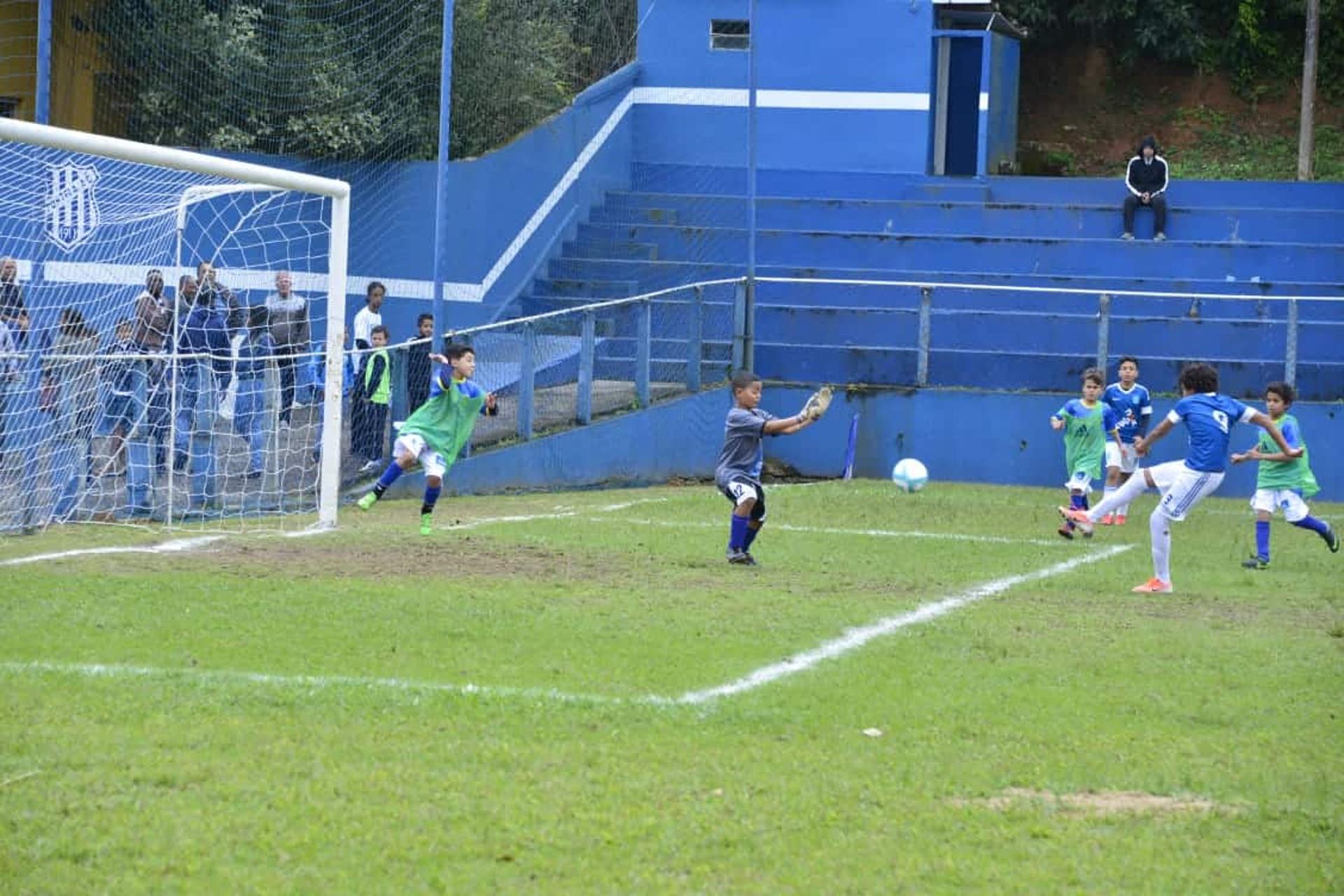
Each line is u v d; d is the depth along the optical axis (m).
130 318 23.78
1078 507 25.17
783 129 40.56
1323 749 10.32
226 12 31.66
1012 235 37.62
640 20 40.44
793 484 30.25
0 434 19.98
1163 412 31.38
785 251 36.59
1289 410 30.61
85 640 12.36
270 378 23.08
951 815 8.71
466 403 20.73
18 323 20.59
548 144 35.91
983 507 26.19
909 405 32.16
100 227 25.83
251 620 13.50
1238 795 9.24
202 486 22.25
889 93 40.22
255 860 7.65
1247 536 23.73
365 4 32.72
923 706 11.12
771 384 32.66
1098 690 11.85
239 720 10.09
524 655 12.41
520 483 28.05
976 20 42.91
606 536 20.53
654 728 10.27
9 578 15.32
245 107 31.45
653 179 40.50
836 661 12.56
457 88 34.22
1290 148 51.28
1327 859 8.15
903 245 36.25
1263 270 35.31
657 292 33.62
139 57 31.14
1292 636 14.53
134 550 17.97
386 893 7.31
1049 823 8.63
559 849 7.94
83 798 8.45
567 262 36.22
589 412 29.42
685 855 7.93
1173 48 53.31
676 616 14.40
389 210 32.66
